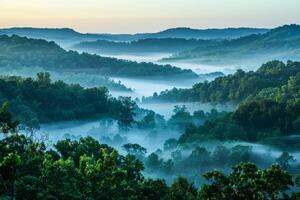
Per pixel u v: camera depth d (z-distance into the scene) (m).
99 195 48.25
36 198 44.12
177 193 53.47
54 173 45.81
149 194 54.22
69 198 45.25
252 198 39.19
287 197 39.94
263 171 39.47
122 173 50.56
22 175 45.94
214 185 40.16
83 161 53.72
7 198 43.06
